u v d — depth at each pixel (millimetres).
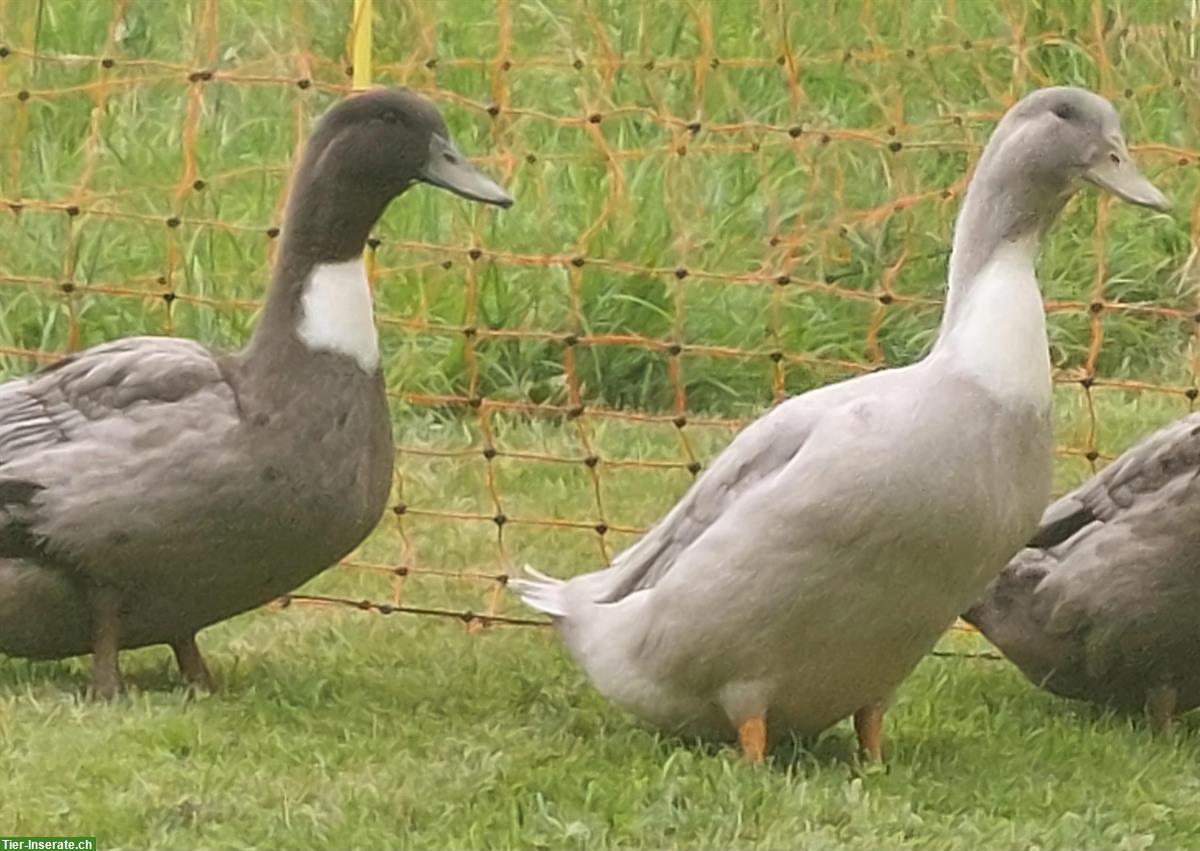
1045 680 10750
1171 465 10258
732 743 9812
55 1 18953
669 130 16766
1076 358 17203
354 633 11664
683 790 9180
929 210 17484
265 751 9641
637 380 16406
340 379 10141
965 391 9016
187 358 10211
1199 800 9609
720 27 18766
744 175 17766
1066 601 10352
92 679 10281
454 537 13398
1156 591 10133
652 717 9758
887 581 9039
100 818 8828
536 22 18750
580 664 9969
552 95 18172
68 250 14898
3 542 10086
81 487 9914
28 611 10164
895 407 8984
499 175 17609
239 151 17781
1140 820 9352
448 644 11570
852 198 17703
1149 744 10328
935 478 8891
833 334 16734
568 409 12711
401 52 18297
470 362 13328
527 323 16359
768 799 9094
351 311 10227
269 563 10109
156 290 14680
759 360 16422
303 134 14164
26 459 10031
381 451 10297
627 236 16812
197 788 9133
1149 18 18547
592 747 9781
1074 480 14570
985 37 18391
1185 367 16812
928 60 18250
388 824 8859
